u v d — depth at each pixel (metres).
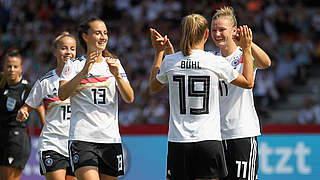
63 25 60.81
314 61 54.69
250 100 19.02
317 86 52.06
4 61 25.38
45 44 58.09
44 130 21.75
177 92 17.12
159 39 18.22
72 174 21.98
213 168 16.86
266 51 53.31
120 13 60.94
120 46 56.28
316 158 33.25
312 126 33.47
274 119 48.28
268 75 51.69
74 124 18.19
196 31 17.03
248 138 18.75
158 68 18.28
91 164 17.70
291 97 50.94
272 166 33.31
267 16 57.47
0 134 25.50
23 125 25.92
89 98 18.20
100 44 18.47
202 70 16.89
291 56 54.59
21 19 62.69
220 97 18.94
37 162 34.38
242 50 17.83
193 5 58.06
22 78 26.02
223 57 18.94
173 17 58.66
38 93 22.22
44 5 63.25
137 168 34.19
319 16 59.00
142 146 34.34
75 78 17.38
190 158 16.94
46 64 54.97
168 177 17.41
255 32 55.47
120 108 46.47
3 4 64.44
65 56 21.77
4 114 25.50
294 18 58.53
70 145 18.09
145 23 58.75
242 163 18.70
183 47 17.09
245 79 17.30
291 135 33.50
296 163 33.31
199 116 16.92
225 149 18.92
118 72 17.77
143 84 49.66
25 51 58.00
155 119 45.50
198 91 16.91
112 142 18.36
